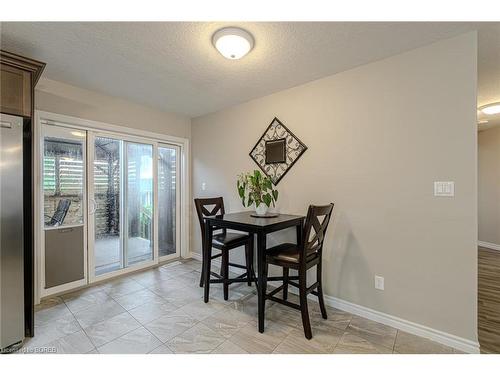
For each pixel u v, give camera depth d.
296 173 2.68
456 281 1.79
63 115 2.63
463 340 1.75
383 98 2.11
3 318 1.73
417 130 1.95
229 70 2.32
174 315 2.21
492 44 1.89
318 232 2.02
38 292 2.45
